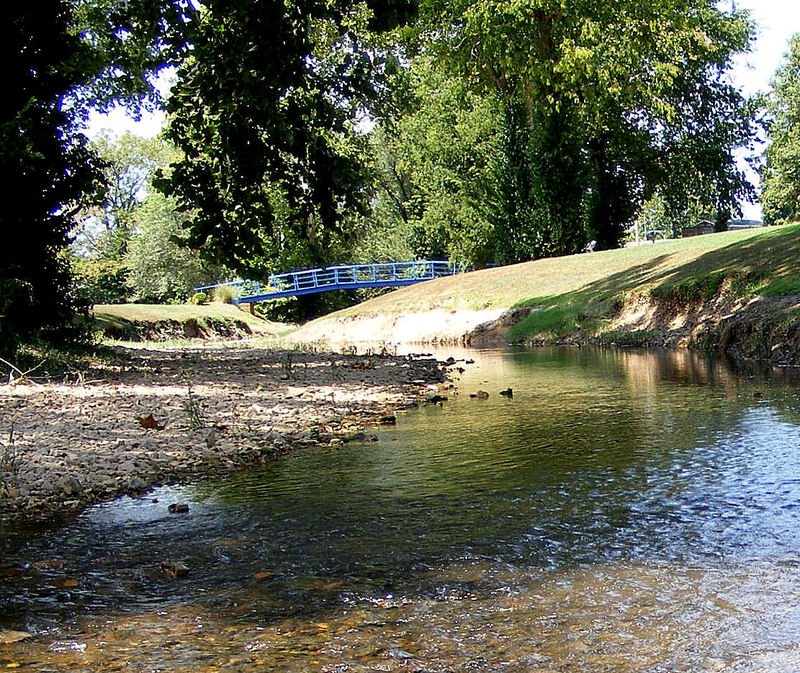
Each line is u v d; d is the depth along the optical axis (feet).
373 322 100.22
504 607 12.39
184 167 46.47
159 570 14.71
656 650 10.74
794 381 37.09
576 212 118.62
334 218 47.73
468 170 157.58
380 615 12.26
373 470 22.74
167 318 129.08
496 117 138.10
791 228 70.69
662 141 140.26
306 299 190.90
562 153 117.19
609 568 13.91
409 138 165.27
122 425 28.78
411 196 204.95
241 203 46.83
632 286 73.56
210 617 12.40
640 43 106.22
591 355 59.62
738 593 12.50
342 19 45.98
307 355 68.39
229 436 27.71
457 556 14.94
